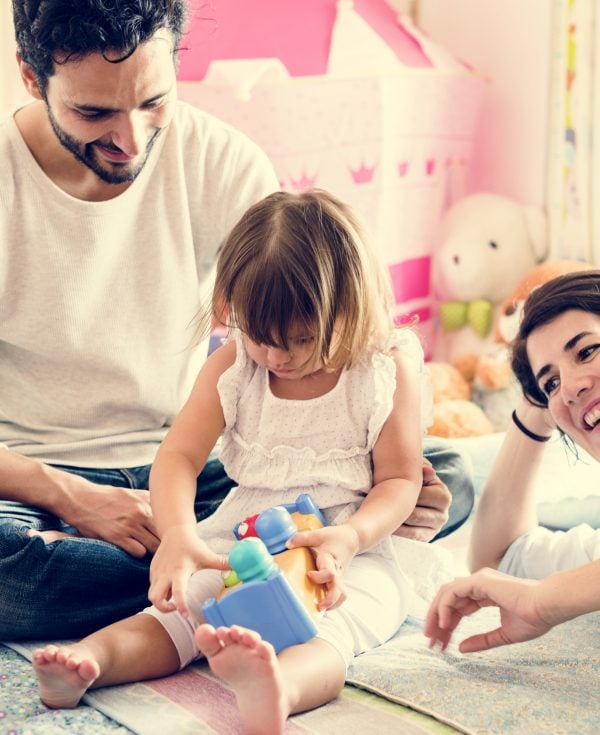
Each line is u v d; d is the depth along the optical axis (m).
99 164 1.29
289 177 2.39
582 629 1.21
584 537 1.32
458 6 2.74
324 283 1.15
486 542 1.38
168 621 1.11
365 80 2.35
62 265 1.38
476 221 2.50
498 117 2.68
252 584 1.00
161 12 1.18
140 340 1.45
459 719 0.97
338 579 1.06
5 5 2.12
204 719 0.99
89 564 1.20
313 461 1.24
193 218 1.48
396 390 1.25
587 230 2.46
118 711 1.01
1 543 1.18
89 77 1.17
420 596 1.27
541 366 1.20
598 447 1.17
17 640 1.23
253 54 2.36
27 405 1.44
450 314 2.52
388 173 2.43
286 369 1.18
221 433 1.29
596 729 0.94
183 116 1.48
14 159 1.37
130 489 1.34
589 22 2.41
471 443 1.80
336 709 1.02
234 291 1.17
